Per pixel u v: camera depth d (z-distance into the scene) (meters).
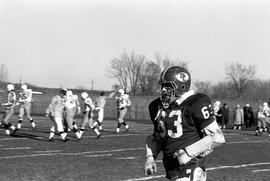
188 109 5.79
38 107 55.16
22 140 20.08
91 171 12.39
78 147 18.20
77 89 70.25
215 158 16.31
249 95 85.81
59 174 11.77
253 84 87.38
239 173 12.98
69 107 21.28
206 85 84.94
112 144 19.86
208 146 5.64
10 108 21.86
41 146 18.02
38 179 11.02
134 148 18.45
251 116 40.34
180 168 5.83
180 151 5.66
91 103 22.92
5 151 16.11
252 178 12.19
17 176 11.30
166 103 5.97
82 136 23.44
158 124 6.00
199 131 5.85
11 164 13.12
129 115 55.75
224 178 12.01
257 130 30.44
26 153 15.75
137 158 15.39
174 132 5.88
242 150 19.67
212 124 5.69
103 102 26.77
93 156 15.60
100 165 13.52
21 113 25.66
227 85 85.88
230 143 23.20
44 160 14.17
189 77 6.02
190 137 5.84
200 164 5.81
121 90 26.95
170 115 5.89
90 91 69.44
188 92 5.96
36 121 34.69
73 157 15.14
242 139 26.27
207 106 5.76
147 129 30.97
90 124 24.20
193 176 5.71
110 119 46.78
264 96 85.00
